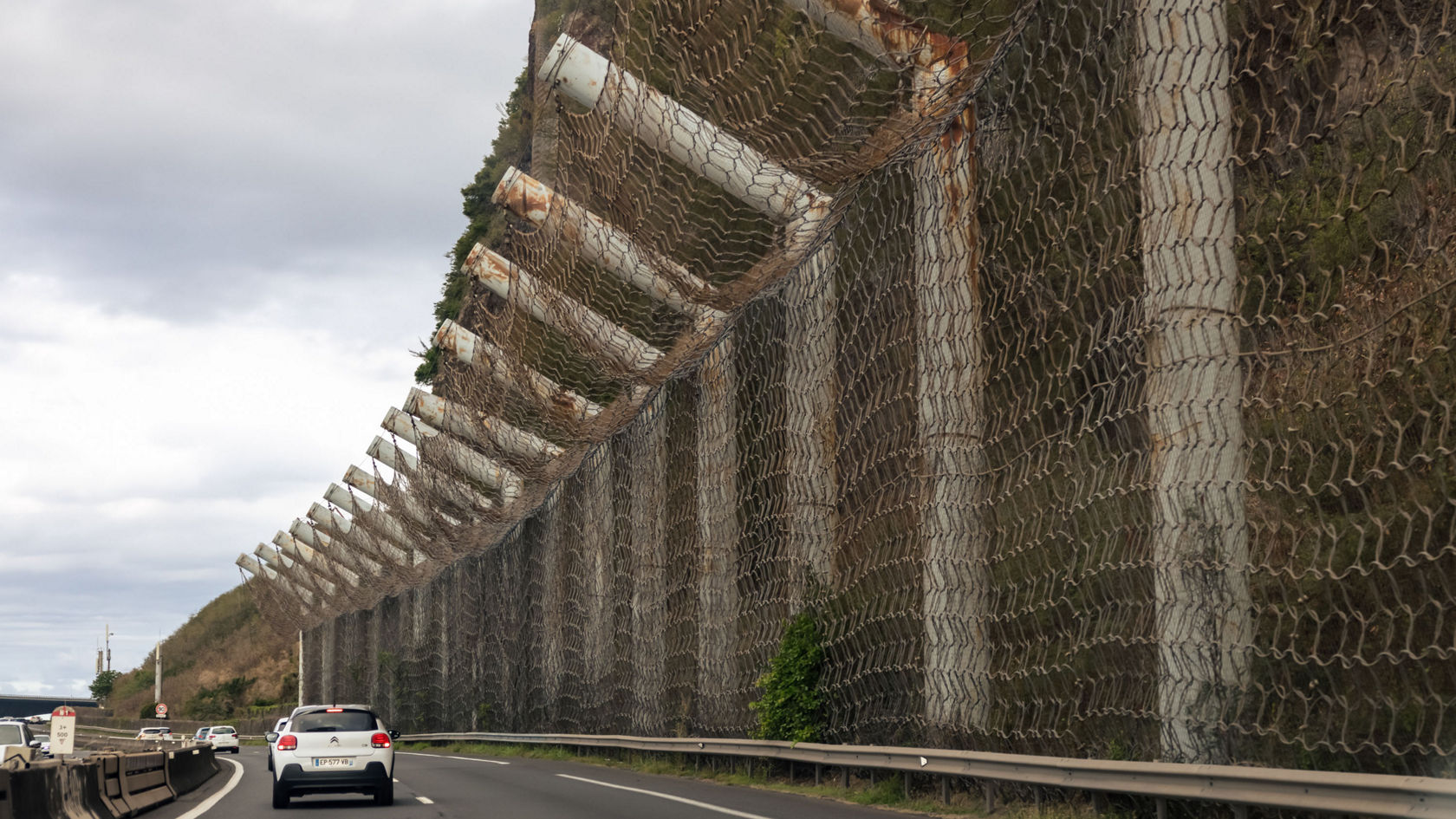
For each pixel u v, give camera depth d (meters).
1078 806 11.39
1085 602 11.23
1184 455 9.70
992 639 13.52
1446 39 8.30
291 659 115.00
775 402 19.34
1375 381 9.59
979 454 13.11
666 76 16.27
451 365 33.81
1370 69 8.70
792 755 17.27
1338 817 8.66
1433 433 9.63
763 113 15.34
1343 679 9.98
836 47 15.21
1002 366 12.76
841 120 14.76
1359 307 9.98
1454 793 6.96
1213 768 8.88
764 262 18.67
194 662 128.62
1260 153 9.50
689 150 17.70
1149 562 10.10
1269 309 11.15
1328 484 8.82
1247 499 10.72
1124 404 10.84
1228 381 9.60
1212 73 9.81
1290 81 9.34
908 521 14.82
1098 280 11.30
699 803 15.17
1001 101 13.33
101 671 157.12
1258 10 9.62
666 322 21.94
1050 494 13.29
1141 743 10.80
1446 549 7.67
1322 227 9.20
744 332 20.38
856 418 16.22
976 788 13.48
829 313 17.16
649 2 15.95
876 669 15.63
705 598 20.75
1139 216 10.45
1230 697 9.48
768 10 14.52
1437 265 8.99
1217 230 9.77
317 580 72.69
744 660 19.89
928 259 13.80
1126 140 11.38
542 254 21.61
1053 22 12.05
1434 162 9.55
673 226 18.72
